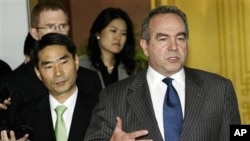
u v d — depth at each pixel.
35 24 4.53
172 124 3.35
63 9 4.58
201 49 7.97
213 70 7.99
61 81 3.71
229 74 7.99
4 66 5.19
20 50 6.84
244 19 7.95
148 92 3.46
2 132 3.54
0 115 3.85
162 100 3.43
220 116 3.42
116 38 5.48
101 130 3.43
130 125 3.38
